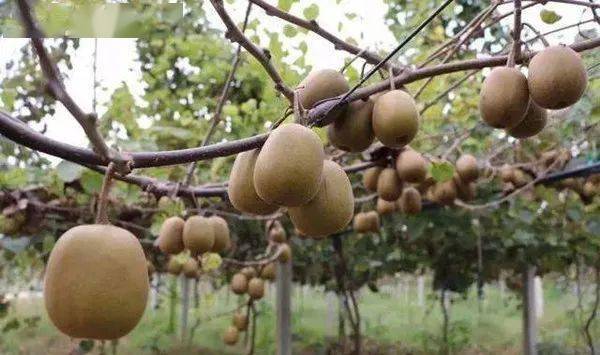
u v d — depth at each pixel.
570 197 4.04
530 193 3.52
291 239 4.31
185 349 7.27
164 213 2.75
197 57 3.54
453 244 5.04
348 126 1.39
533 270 5.40
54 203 3.07
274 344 7.55
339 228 1.07
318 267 5.53
